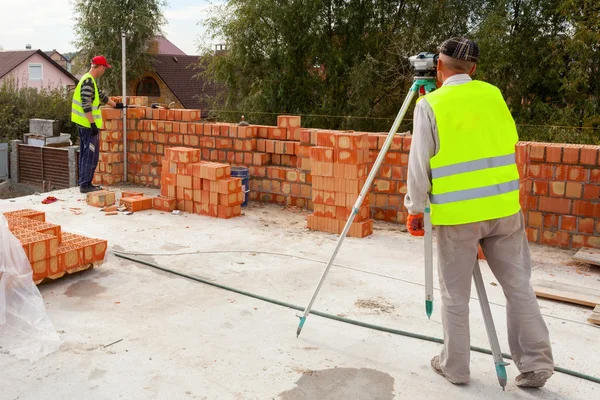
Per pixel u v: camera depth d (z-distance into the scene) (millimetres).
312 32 21641
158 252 5688
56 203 7750
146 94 33625
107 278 4938
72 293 4582
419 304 4473
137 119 9047
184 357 3551
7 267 3961
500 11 19547
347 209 6340
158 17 30859
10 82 28156
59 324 3996
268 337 3857
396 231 6648
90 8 29547
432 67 3367
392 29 22125
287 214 7426
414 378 3365
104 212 7297
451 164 3072
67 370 3371
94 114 8125
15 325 3865
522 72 19781
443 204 3105
